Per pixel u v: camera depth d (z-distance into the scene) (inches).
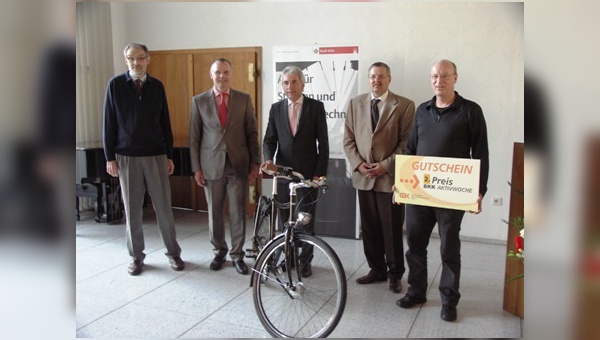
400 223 119.9
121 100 125.2
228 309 109.6
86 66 204.8
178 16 207.2
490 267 140.2
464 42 161.8
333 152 166.2
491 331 98.8
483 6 158.2
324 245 94.4
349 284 124.7
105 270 135.7
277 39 190.4
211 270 135.5
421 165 102.4
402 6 167.9
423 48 166.7
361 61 175.2
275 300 114.0
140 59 123.7
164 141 134.1
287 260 95.7
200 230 181.8
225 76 128.0
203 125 131.3
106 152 127.4
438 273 133.7
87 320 103.8
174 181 223.0
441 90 99.1
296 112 124.5
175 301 114.0
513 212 105.3
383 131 118.6
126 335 97.3
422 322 102.9
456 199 99.5
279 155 127.0
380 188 118.4
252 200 203.3
